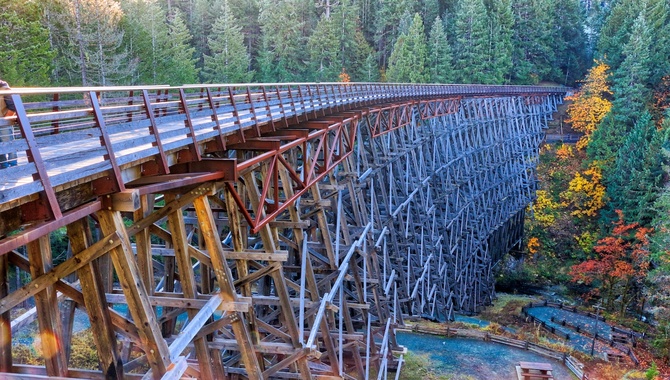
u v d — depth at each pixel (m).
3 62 20.77
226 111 8.55
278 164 10.28
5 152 3.50
